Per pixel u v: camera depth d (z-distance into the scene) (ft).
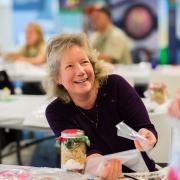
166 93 9.43
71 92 5.42
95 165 4.65
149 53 21.27
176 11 20.61
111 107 5.69
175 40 20.88
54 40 5.45
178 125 3.64
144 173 4.85
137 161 4.97
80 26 21.84
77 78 5.27
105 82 5.80
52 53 5.40
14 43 22.71
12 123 8.71
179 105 3.67
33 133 13.92
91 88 5.47
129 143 5.56
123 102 5.74
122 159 4.84
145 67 15.44
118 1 21.25
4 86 11.98
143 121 5.65
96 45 15.58
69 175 4.67
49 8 22.15
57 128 5.60
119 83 5.85
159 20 20.92
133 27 21.27
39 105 9.64
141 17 21.09
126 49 15.69
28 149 12.59
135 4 21.06
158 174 4.82
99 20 15.39
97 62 5.77
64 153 4.67
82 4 21.66
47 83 5.74
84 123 5.59
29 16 22.45
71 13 21.88
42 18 22.33
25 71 15.64
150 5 20.88
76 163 4.64
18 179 4.61
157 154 6.53
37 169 4.96
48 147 12.77
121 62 15.66
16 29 22.70
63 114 5.64
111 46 15.44
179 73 13.01
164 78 12.25
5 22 22.74
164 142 6.48
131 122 5.69
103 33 15.57
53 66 5.44
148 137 5.33
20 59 17.17
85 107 5.62
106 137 5.60
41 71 15.58
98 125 5.62
